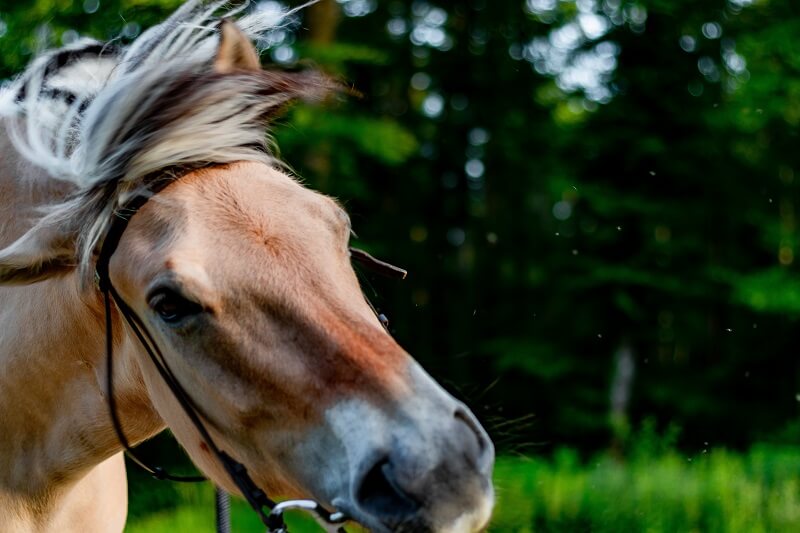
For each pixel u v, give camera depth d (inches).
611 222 706.2
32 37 307.1
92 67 125.9
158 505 403.9
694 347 725.9
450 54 737.6
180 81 106.7
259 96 110.5
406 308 739.4
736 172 707.4
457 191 783.1
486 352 707.4
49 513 125.6
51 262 113.3
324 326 97.2
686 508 350.0
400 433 91.0
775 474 398.3
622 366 695.1
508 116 747.4
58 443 122.4
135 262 103.7
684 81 688.4
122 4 304.0
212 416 103.3
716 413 698.8
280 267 99.5
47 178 120.8
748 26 675.4
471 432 92.7
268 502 104.0
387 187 762.8
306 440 97.0
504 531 237.9
